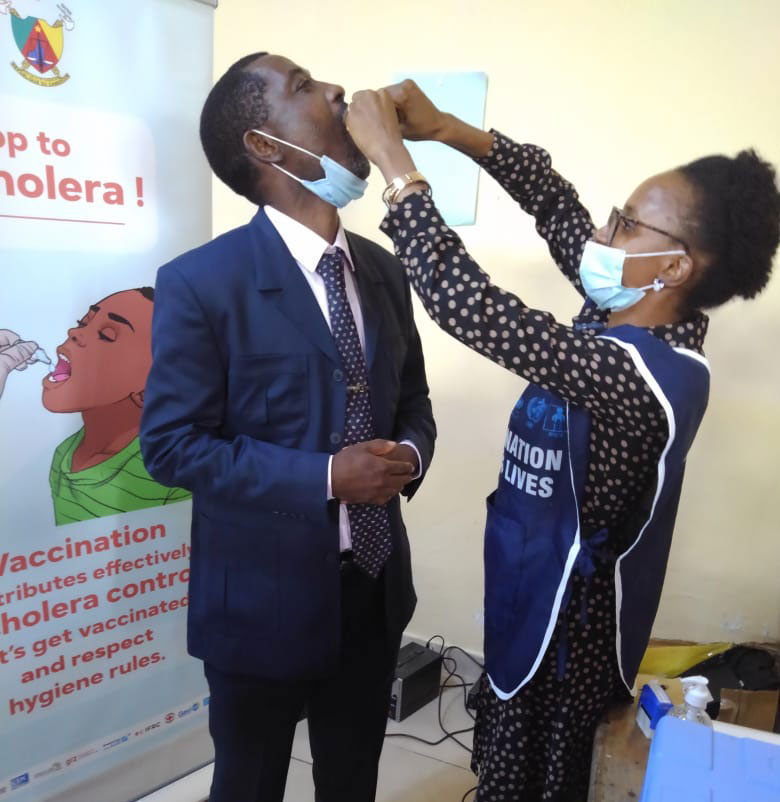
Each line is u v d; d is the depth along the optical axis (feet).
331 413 3.17
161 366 2.98
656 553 3.31
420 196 2.76
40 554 3.98
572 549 3.07
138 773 4.81
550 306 5.93
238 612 3.29
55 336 3.80
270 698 3.50
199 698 5.01
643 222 2.84
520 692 3.27
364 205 6.44
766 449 5.47
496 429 6.39
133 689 4.60
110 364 4.05
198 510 3.42
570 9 5.25
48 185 3.60
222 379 3.09
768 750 2.22
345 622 3.62
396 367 3.55
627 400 2.73
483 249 6.02
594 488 3.01
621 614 3.23
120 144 3.83
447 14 5.64
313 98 3.01
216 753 3.69
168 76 3.94
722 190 2.71
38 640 4.07
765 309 5.20
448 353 6.40
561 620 3.14
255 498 2.94
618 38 5.17
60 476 3.97
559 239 3.83
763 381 5.34
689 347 2.94
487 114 5.71
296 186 3.14
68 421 3.94
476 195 5.90
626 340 2.82
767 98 4.91
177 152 4.08
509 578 3.28
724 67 4.96
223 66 6.72
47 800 4.32
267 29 6.37
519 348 2.68
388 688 4.03
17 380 3.71
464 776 5.68
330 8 6.04
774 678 5.10
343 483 2.87
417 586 7.11
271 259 3.11
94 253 3.85
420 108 3.28
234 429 3.20
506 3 5.42
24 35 3.38
